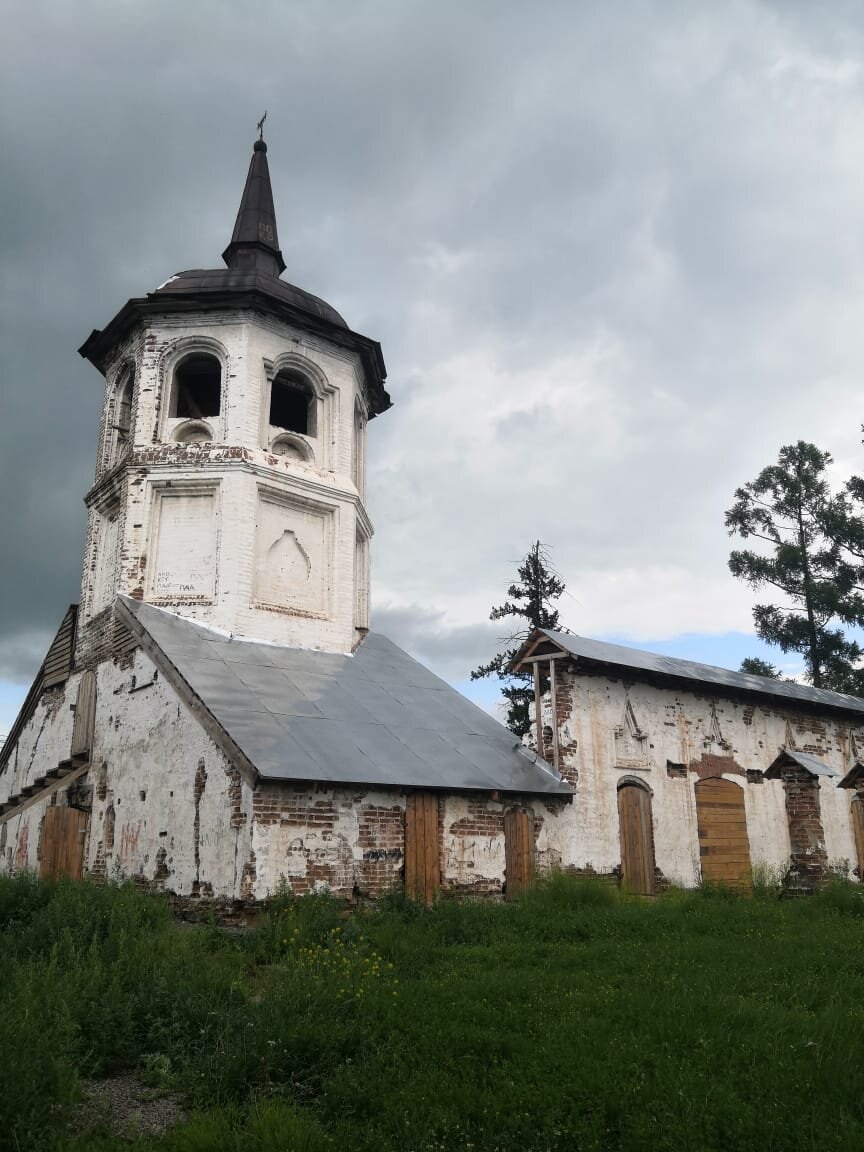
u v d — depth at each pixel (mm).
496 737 19750
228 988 9078
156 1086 7285
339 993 8414
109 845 17203
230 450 20109
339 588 21031
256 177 25422
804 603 38906
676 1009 7816
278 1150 5609
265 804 14141
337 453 22031
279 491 20531
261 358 21188
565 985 8969
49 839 18766
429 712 19516
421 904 14359
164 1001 8477
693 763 22000
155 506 20031
